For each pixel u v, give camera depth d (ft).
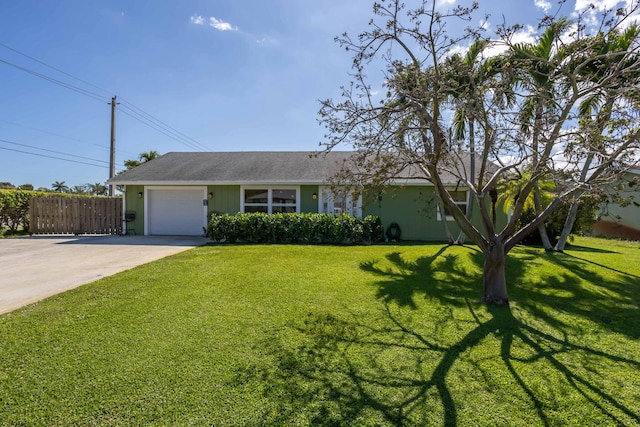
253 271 20.67
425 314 13.83
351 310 14.12
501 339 11.43
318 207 41.45
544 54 20.22
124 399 7.64
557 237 34.99
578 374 9.10
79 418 7.00
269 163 46.96
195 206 44.32
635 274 21.33
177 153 53.47
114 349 10.07
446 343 11.06
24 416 7.04
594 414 7.36
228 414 7.22
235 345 10.55
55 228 44.60
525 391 8.26
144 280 18.13
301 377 8.77
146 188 44.04
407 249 30.68
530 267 23.03
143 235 43.93
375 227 36.68
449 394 8.10
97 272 20.34
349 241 35.96
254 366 9.27
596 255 28.14
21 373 8.65
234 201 42.68
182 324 12.12
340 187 17.15
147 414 7.15
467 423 7.04
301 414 7.27
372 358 9.90
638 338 11.68
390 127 15.29
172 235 44.21
